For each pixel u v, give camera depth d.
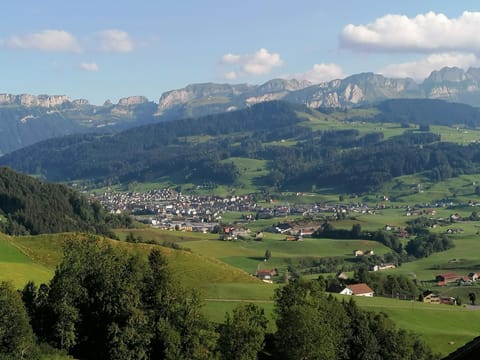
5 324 73.00
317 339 85.50
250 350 83.31
